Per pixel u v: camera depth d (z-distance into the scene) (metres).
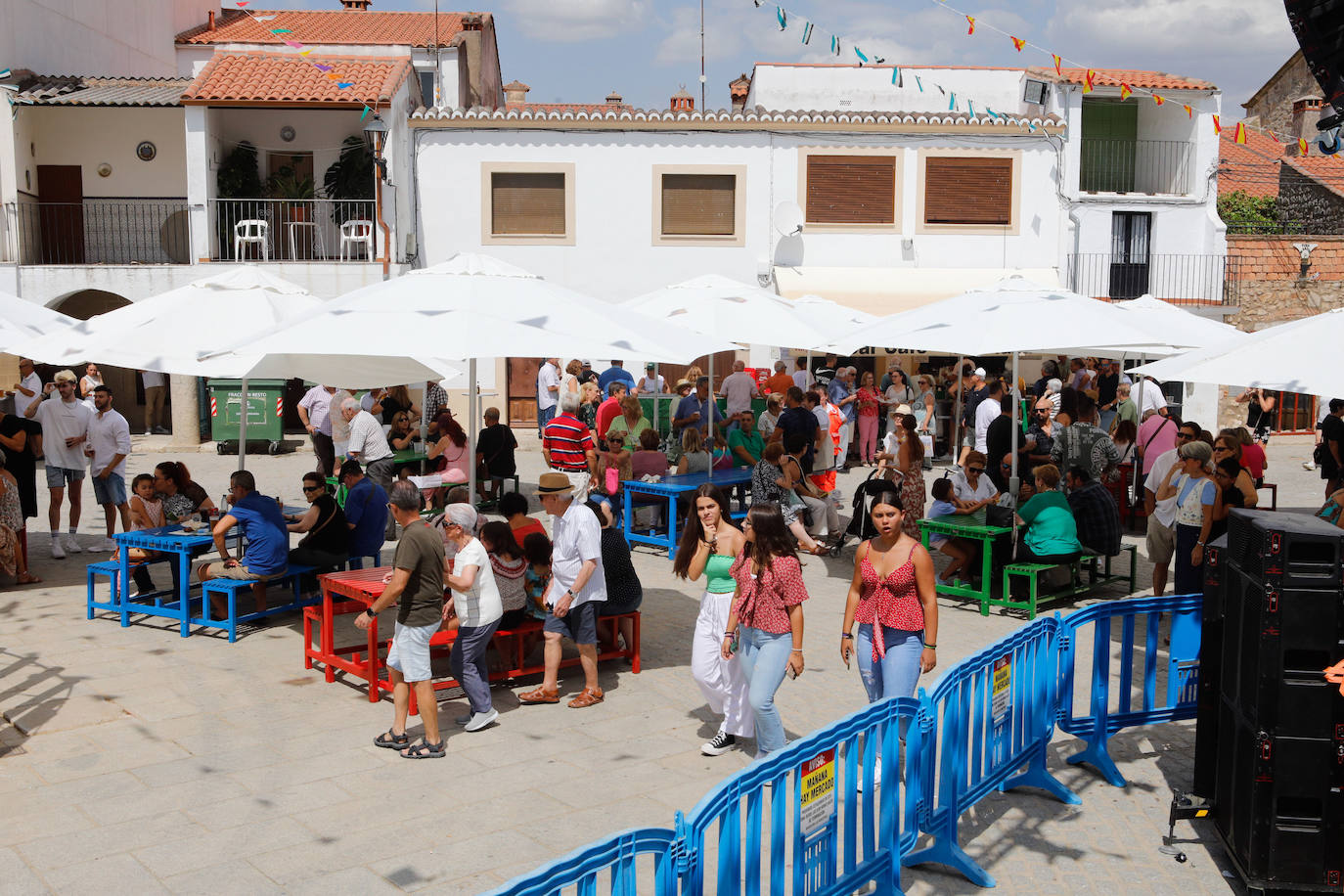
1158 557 10.14
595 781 6.41
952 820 5.41
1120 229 24.69
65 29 24.02
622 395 15.51
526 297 8.28
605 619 8.59
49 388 14.82
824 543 13.07
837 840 4.71
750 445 14.38
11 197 21.55
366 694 7.82
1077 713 7.74
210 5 31.97
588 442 12.77
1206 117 24.58
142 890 5.07
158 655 8.59
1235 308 24.44
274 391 19.81
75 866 5.29
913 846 5.18
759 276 23.41
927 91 26.52
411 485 6.66
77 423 11.95
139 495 9.81
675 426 17.16
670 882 3.65
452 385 23.27
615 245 23.39
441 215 23.17
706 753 6.81
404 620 6.64
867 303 22.80
